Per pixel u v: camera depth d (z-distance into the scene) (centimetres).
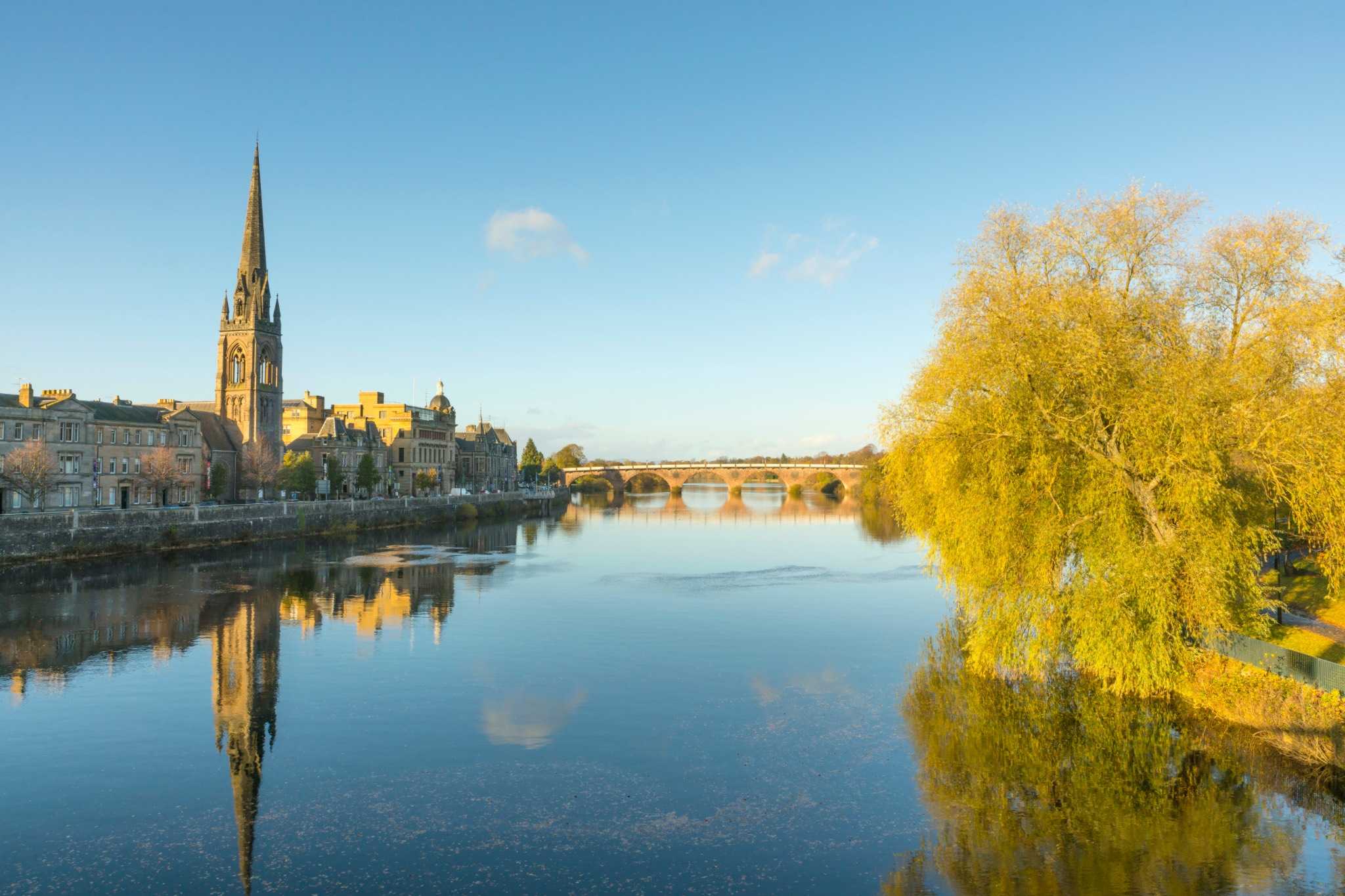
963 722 3644
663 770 3138
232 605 6444
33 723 3653
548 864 2420
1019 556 3800
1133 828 2683
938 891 2295
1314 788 2953
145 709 3853
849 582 7838
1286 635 4134
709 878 2350
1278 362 3588
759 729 3594
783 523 16138
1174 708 3641
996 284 3975
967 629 5259
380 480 17888
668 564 9338
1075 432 3606
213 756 3278
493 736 3503
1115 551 3519
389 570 8625
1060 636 3825
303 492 15475
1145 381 3509
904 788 2980
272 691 4156
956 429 4000
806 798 2891
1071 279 3944
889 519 17000
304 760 3231
